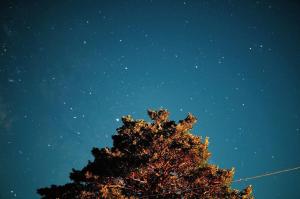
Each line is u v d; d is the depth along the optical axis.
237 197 13.84
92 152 15.43
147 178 14.09
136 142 14.55
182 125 15.02
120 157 14.21
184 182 13.95
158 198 13.55
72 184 14.42
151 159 13.73
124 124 15.72
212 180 13.73
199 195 13.68
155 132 14.53
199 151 14.47
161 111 15.74
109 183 14.05
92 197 13.46
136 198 13.43
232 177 13.95
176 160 14.12
